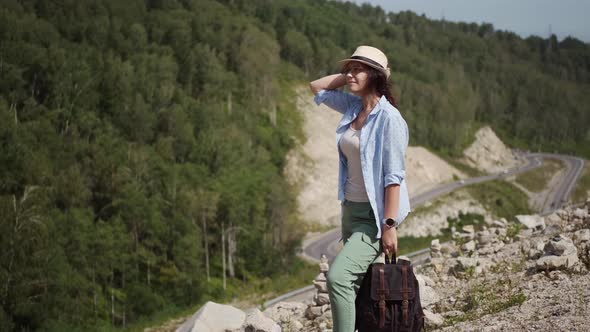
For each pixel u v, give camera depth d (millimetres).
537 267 7695
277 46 143125
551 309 5938
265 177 99250
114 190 78688
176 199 81812
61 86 96688
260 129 119625
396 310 4285
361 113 4746
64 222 68938
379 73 4613
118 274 70562
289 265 79000
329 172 117312
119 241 70062
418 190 122062
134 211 74375
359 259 4430
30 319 57406
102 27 119312
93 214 74250
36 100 99438
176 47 127312
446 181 131625
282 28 159125
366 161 4469
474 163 162625
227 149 98812
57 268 61406
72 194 74812
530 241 10266
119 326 62438
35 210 66312
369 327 4355
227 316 8188
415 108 160625
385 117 4445
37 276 60031
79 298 61688
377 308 4316
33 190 70062
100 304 64250
